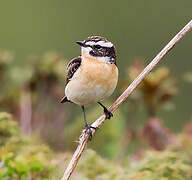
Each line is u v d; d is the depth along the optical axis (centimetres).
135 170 1100
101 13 2528
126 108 1466
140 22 2497
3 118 1213
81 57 1058
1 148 1175
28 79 1544
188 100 2119
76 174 1124
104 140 1507
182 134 1345
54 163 1095
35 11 2511
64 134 1504
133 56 2448
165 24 2472
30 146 1191
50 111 1530
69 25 2522
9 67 1579
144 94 1437
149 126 1385
